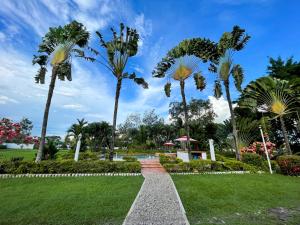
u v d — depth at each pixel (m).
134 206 5.02
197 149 22.83
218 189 6.87
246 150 15.04
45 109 11.31
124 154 29.27
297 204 5.33
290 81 15.20
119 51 12.99
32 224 3.93
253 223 4.00
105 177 9.09
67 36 12.36
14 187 7.02
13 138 12.27
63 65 13.09
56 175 9.35
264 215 4.50
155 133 44.56
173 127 41.84
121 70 12.98
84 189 6.79
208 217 4.35
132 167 10.38
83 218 4.23
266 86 14.32
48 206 4.95
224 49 13.88
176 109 37.78
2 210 4.66
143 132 39.81
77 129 23.67
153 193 6.32
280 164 10.42
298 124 16.91
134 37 13.31
